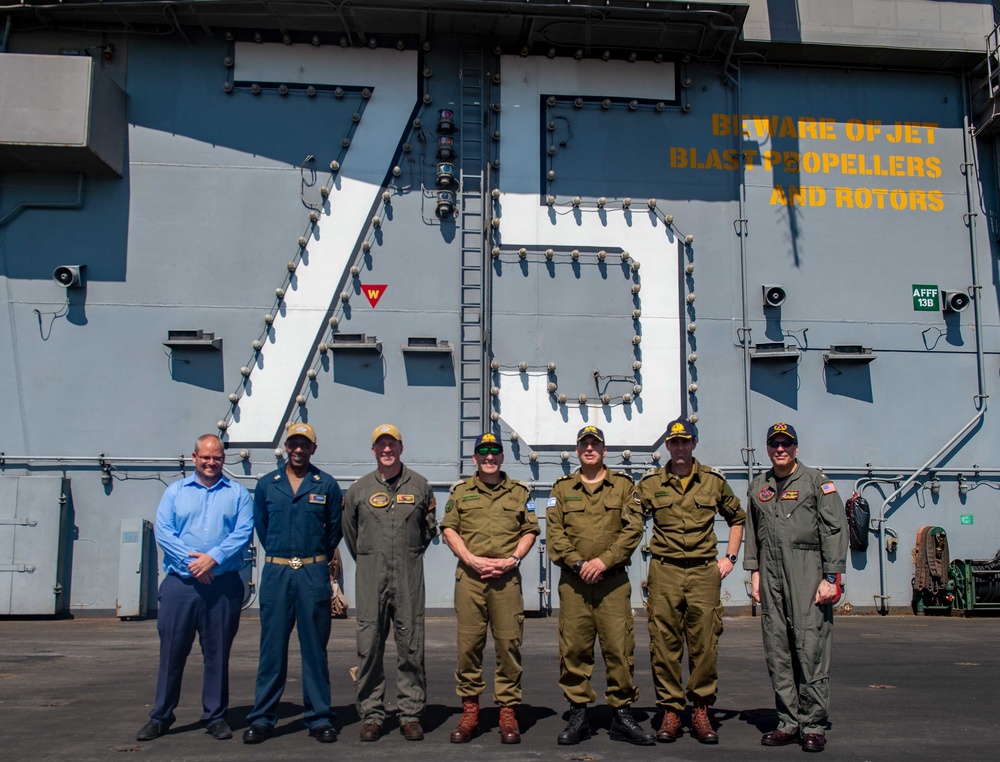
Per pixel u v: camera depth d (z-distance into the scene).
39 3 11.05
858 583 11.55
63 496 10.66
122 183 11.20
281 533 5.46
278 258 11.24
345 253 11.32
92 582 10.71
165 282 11.09
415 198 11.48
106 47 11.40
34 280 11.00
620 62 11.99
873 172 12.21
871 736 5.52
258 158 11.38
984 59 12.22
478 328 11.33
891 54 12.12
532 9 11.16
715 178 11.91
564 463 11.19
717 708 6.33
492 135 11.67
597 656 8.70
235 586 5.54
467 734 5.31
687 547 5.52
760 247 11.88
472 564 5.36
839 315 11.87
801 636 5.31
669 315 11.59
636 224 11.71
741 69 12.20
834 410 11.70
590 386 11.37
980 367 11.99
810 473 5.54
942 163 12.34
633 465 11.29
